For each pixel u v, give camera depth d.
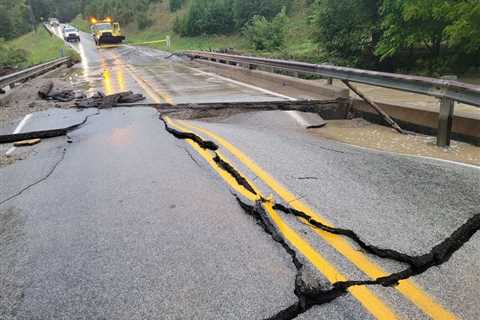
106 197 4.04
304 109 8.24
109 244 3.15
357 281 2.55
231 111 8.09
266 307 2.37
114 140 6.12
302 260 2.79
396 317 2.25
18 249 3.19
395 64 17.06
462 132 6.07
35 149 6.05
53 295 2.59
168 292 2.55
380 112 7.43
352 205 3.56
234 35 45.84
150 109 8.13
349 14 17.41
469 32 11.58
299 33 34.03
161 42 51.97
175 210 3.66
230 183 4.20
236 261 2.82
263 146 5.40
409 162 4.69
